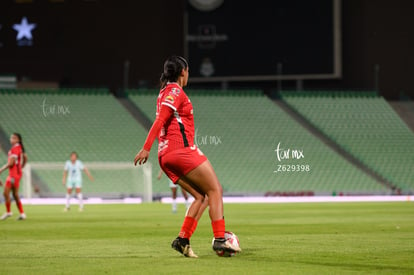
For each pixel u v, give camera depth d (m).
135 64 149.12
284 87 162.88
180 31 150.00
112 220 59.41
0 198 118.06
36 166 125.44
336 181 134.12
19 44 149.00
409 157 142.38
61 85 149.88
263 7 139.00
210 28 140.38
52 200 115.06
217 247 26.58
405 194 133.25
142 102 145.88
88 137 136.00
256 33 139.25
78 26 149.25
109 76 149.25
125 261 25.61
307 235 39.69
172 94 25.70
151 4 148.50
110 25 149.12
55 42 149.25
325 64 137.50
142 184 127.06
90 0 148.88
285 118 148.00
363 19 146.62
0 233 43.06
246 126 144.75
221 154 138.12
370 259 26.22
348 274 21.83
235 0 139.88
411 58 147.12
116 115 142.25
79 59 149.25
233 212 74.12
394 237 37.53
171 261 25.53
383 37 146.62
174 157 25.92
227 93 153.12
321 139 144.00
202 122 144.12
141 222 55.84
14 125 135.38
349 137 144.75
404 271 22.58
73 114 140.88
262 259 26.23
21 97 142.00
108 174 128.62
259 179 133.25
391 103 152.12
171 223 54.16
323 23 137.50
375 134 146.25
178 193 123.69
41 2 148.88
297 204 100.44
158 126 25.36
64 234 41.94
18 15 149.12
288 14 138.50
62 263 25.09
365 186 133.88
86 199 120.06
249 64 139.62
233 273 21.97
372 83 147.88
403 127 148.00
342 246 31.95
